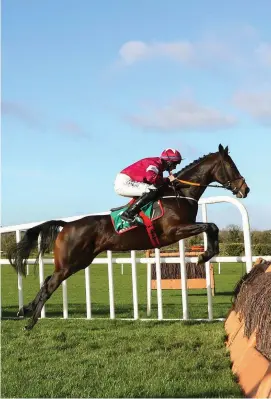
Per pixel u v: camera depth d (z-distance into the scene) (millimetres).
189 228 6000
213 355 4566
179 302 10594
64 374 4145
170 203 6078
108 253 7031
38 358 4742
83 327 6398
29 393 3641
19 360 4719
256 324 3775
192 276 11023
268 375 3006
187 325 6270
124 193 6059
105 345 5223
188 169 6344
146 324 6492
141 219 6023
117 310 8789
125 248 6191
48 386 3787
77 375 4078
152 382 3768
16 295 12797
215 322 6457
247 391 3385
